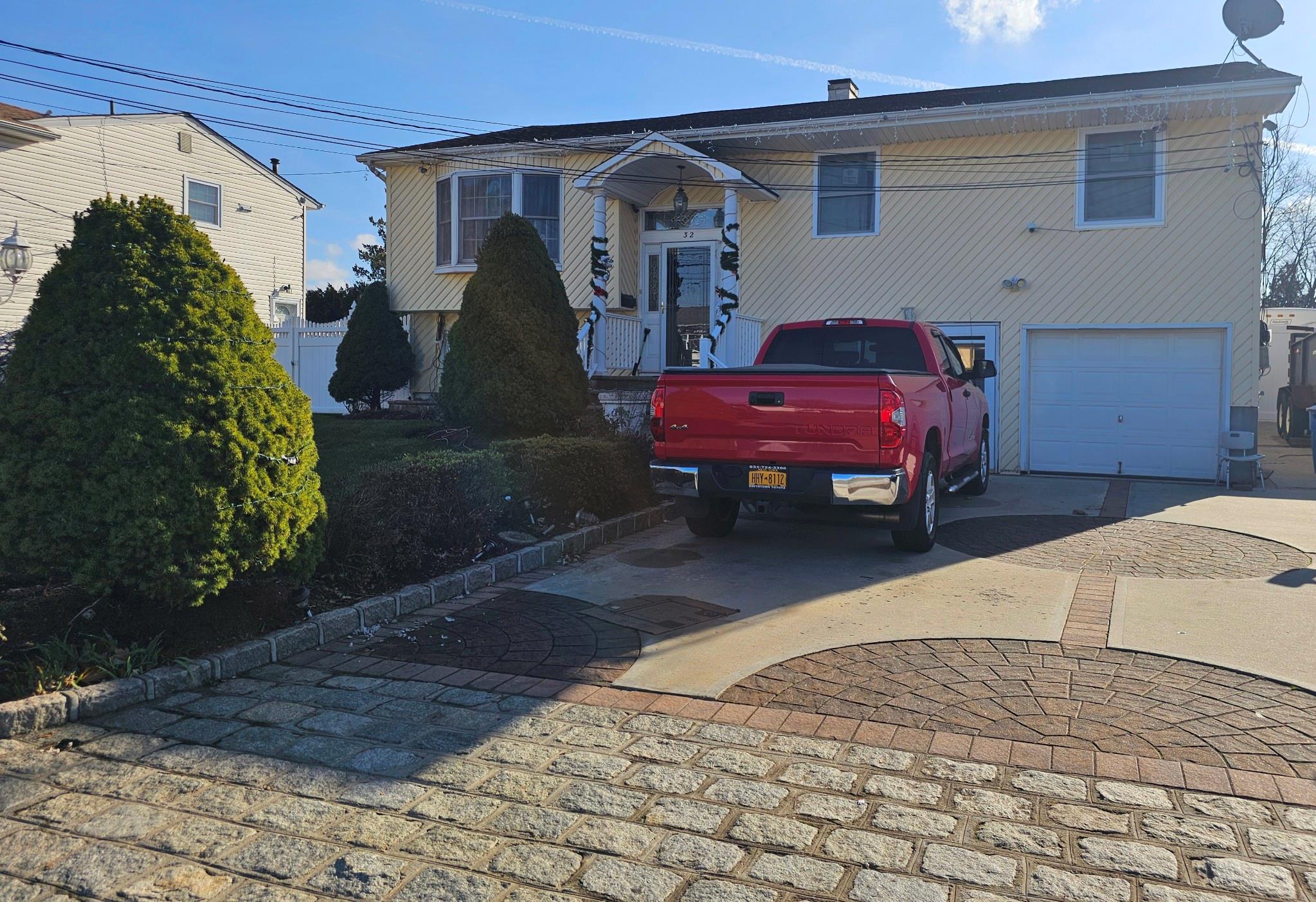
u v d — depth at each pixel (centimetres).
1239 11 1219
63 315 497
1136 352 1366
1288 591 659
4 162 1856
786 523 970
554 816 345
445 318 1747
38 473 478
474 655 538
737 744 408
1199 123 1315
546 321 1182
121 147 2088
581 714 445
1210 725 423
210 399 506
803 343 960
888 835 328
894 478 718
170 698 467
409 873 308
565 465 862
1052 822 336
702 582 708
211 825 340
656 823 339
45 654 468
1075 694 466
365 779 376
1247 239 1300
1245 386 1309
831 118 1385
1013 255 1414
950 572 739
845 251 1503
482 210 1666
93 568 484
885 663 516
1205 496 1167
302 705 459
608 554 816
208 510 498
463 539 740
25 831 336
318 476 586
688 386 783
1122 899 288
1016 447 1427
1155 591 664
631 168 1466
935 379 849
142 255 509
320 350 1862
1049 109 1290
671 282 1642
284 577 579
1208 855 312
